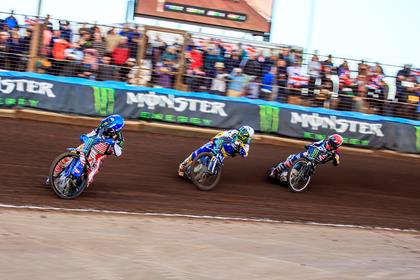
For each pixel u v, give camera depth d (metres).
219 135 9.45
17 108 12.73
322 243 7.24
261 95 14.44
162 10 21.09
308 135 14.52
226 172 10.84
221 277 5.41
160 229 6.92
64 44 13.37
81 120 13.05
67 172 7.63
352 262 6.48
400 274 6.20
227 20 21.55
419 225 9.27
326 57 14.71
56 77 13.12
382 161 14.16
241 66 14.27
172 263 5.66
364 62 14.89
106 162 10.07
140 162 10.50
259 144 13.98
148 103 13.59
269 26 21.78
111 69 13.67
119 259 5.58
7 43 13.08
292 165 10.09
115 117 7.86
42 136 11.36
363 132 14.76
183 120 13.78
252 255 6.26
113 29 13.67
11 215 6.59
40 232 6.10
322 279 5.68
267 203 9.28
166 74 13.95
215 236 6.93
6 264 5.00
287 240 7.17
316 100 14.66
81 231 6.38
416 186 12.20
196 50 14.08
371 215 9.51
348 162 13.36
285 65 14.39
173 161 10.97
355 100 14.82
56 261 5.27
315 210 9.29
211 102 13.98
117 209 7.64
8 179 8.24
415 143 14.99
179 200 8.62
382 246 7.48
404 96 14.98
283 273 5.73
